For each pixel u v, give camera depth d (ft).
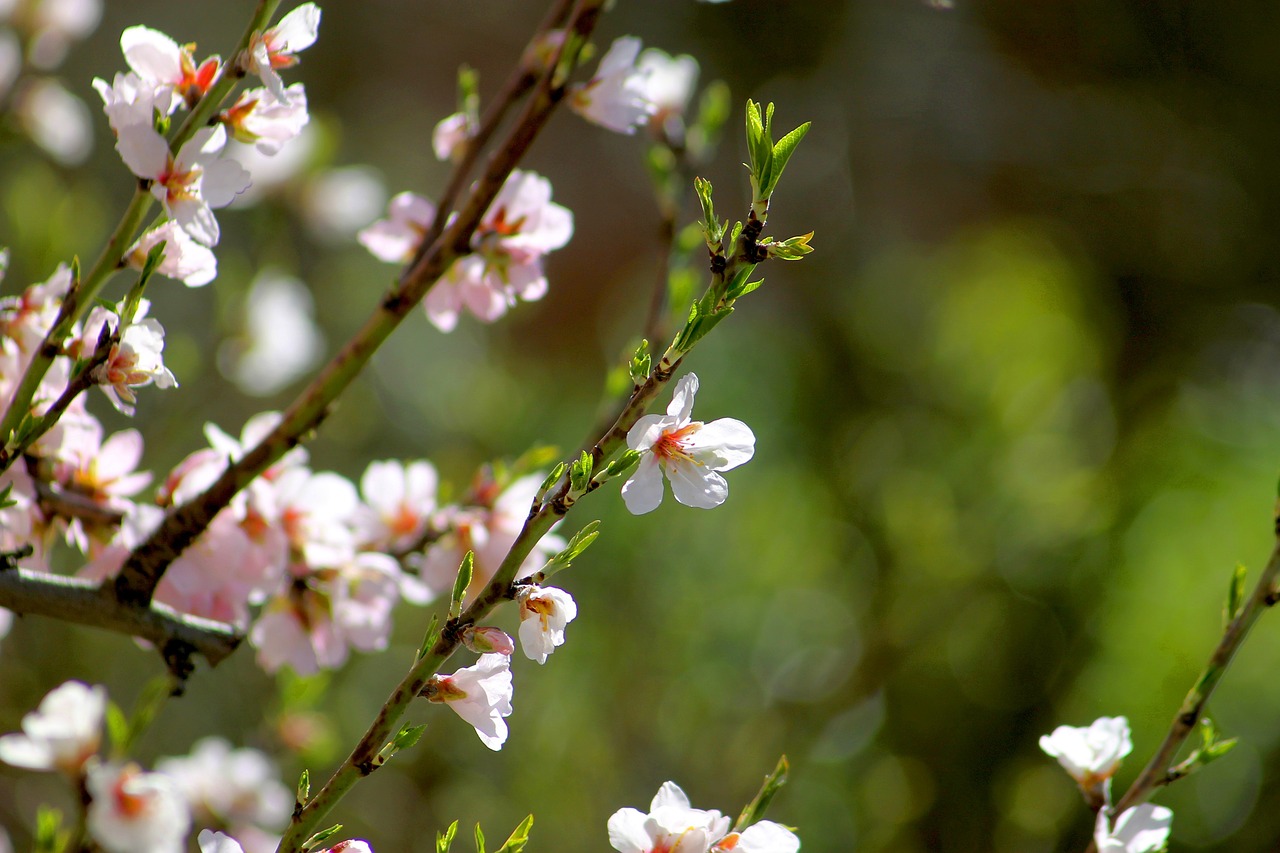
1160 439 9.81
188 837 4.97
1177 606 8.48
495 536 4.72
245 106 4.29
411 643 9.37
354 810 8.14
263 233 6.64
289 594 4.63
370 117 16.56
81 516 4.45
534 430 10.94
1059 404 10.13
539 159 18.37
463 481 10.02
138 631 4.43
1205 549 8.76
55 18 5.60
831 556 9.80
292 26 4.27
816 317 11.74
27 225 6.13
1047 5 14.26
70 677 7.41
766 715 9.33
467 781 8.75
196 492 4.54
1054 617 8.77
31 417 4.23
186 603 4.54
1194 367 11.37
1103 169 13.85
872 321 11.12
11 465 4.29
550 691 9.27
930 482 9.59
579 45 4.44
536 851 8.51
